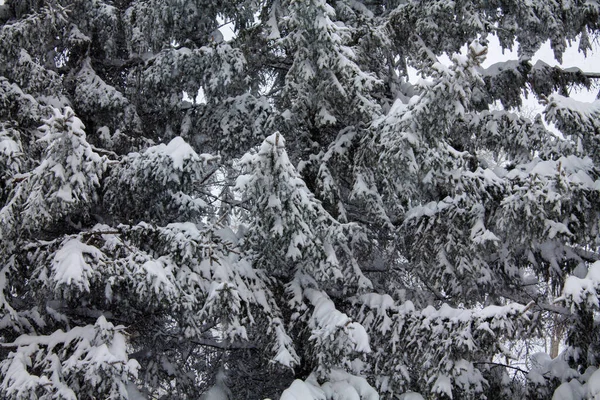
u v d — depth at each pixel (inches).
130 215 234.5
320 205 201.2
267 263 218.2
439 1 263.6
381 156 201.0
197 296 188.9
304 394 178.5
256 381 267.6
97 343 165.8
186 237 188.5
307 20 209.5
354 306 239.5
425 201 259.1
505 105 311.9
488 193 229.0
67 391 152.8
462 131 261.1
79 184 161.2
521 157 266.8
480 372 239.6
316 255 200.5
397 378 217.0
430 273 251.6
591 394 215.6
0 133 196.4
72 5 277.0
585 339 252.4
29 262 191.6
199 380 292.5
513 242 227.8
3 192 187.6
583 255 271.0
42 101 247.8
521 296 287.1
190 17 268.4
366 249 271.3
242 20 279.0
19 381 149.3
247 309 194.1
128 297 193.8
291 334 223.0
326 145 263.1
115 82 320.8
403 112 195.3
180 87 268.4
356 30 258.7
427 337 208.7
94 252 169.0
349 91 222.5
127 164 213.0
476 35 279.9
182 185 209.3
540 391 253.8
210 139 275.9
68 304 211.9
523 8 286.4
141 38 278.7
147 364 244.8
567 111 217.9
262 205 184.5
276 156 172.6
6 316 191.0
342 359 195.0
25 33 239.1
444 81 172.4
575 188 208.8
